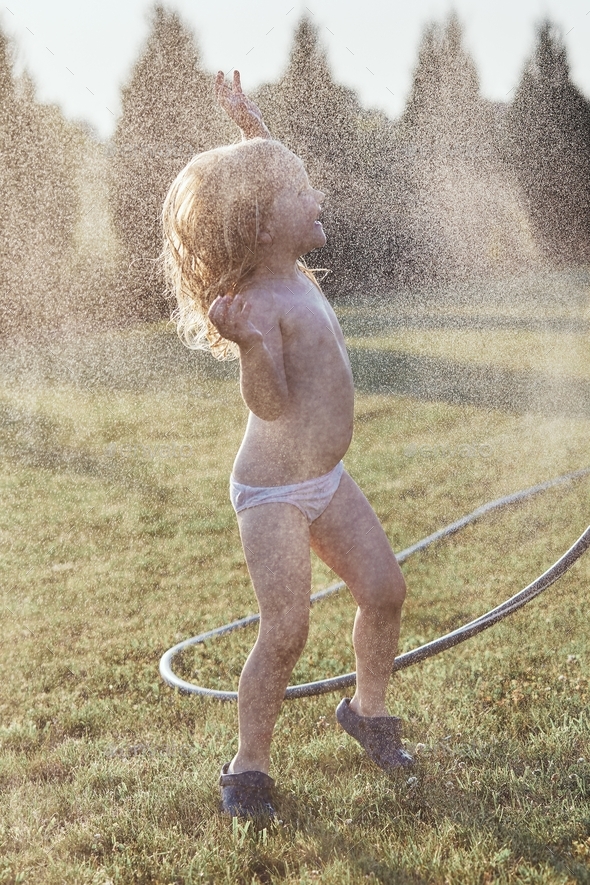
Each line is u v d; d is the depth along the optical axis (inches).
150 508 189.3
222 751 90.0
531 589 99.3
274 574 76.2
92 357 274.1
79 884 68.0
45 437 237.5
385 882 65.5
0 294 257.4
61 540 172.7
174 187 83.4
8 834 76.4
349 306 245.8
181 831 74.7
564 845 69.1
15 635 130.0
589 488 183.3
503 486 191.8
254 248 78.7
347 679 95.4
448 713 94.9
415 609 130.9
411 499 189.2
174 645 125.7
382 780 80.6
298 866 68.9
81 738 98.5
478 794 78.2
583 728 88.0
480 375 249.3
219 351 91.0
